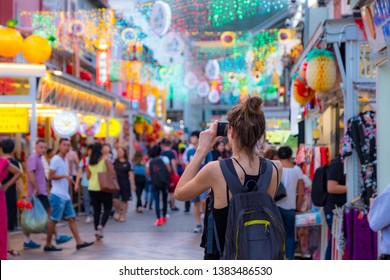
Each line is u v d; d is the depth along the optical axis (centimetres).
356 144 1050
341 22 1104
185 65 3042
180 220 2130
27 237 1505
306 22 1803
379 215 594
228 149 1692
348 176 1092
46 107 2289
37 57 1623
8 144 1452
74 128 2091
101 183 1598
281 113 3747
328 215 1139
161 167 1988
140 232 1808
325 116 1471
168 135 5266
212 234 538
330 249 1139
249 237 501
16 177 1123
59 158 1466
